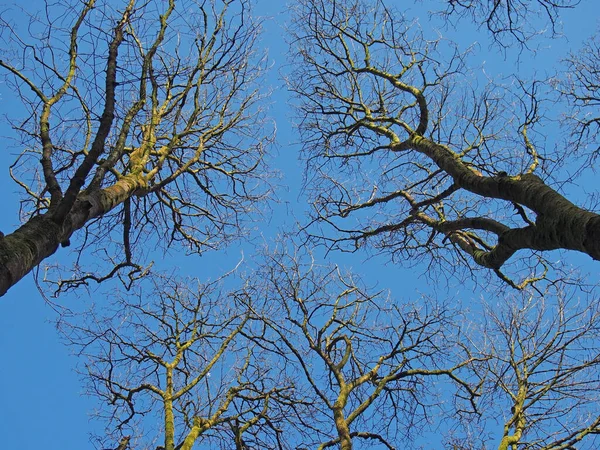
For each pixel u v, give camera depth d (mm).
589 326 9562
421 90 9945
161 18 7766
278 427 9922
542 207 5723
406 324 9930
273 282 11109
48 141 5926
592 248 4777
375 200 11391
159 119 8375
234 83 9664
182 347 10477
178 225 10109
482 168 8508
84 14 6773
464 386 9570
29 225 4855
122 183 6793
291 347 9789
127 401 9773
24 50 6844
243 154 10289
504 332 9844
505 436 8312
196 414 9523
